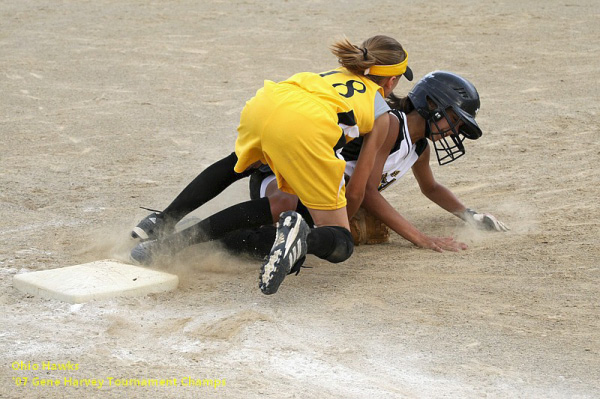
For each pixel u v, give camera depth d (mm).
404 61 9750
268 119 8938
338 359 7414
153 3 35531
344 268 9883
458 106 10188
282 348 7605
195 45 27344
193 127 17969
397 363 7355
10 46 26844
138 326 8062
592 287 9141
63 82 22281
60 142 16594
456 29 29281
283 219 8367
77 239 10875
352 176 9711
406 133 10312
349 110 9047
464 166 14922
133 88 21719
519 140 16578
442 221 11898
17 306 8570
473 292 9031
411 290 9102
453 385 6949
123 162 15258
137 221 11758
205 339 7781
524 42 26984
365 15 32281
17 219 11758
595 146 15977
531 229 11297
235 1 36000
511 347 7688
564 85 21391
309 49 26531
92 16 32375
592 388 6922
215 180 10172
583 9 32562
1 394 6570
